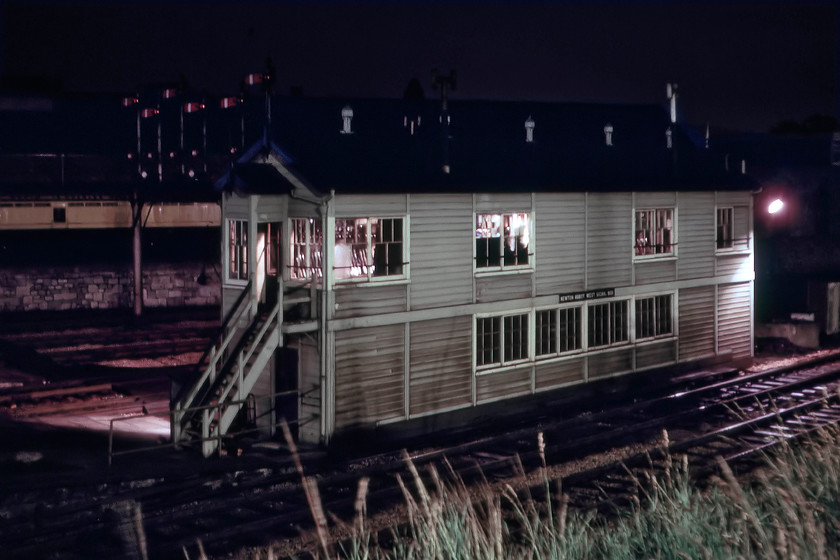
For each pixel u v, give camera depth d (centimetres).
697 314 2495
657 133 3003
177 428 1686
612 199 2253
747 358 2656
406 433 1862
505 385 2044
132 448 1725
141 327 3266
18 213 3353
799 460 1002
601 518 1198
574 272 2173
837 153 4662
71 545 1199
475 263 1973
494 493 1385
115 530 1245
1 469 1539
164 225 3706
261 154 1866
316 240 1770
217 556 1159
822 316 3116
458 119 3173
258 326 1759
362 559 857
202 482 1488
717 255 2541
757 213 4278
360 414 1789
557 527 921
